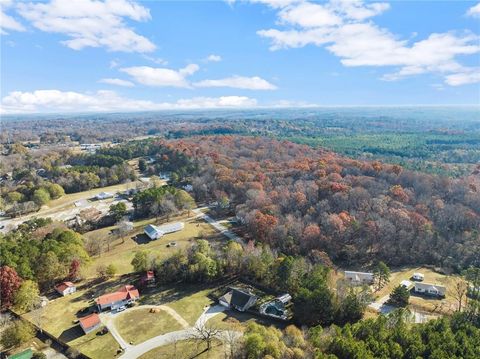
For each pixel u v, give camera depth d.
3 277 94.19
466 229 135.62
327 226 130.50
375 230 128.75
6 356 79.00
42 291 104.31
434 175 178.25
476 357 63.66
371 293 97.12
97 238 139.00
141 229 153.00
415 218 132.62
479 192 158.25
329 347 69.31
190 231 150.25
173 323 88.50
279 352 68.31
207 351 77.44
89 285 107.31
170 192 176.75
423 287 103.44
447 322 75.00
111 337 83.50
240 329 84.75
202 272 107.69
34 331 85.31
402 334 69.94
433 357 63.94
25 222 158.00
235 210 169.00
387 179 176.88
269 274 105.75
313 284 93.69
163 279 108.06
